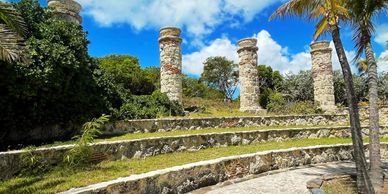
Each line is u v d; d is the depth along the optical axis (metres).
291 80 35.91
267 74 38.94
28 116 10.60
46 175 7.42
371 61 10.35
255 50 24.34
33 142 10.74
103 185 6.33
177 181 8.09
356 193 9.27
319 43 24.84
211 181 9.11
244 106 23.58
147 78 31.14
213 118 15.98
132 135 12.48
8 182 6.74
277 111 23.89
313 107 23.69
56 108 11.34
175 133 13.44
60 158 8.14
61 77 10.98
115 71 28.84
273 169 11.17
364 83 32.38
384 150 14.20
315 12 10.14
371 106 10.12
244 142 13.81
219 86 52.84
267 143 14.23
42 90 10.55
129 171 7.97
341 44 9.67
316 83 24.84
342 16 10.54
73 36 12.21
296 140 15.42
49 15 12.74
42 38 11.27
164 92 20.09
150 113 15.47
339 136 16.81
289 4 10.03
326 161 12.78
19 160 7.34
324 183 9.41
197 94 45.12
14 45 7.32
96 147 8.90
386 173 10.67
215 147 12.74
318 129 16.42
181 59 22.05
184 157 10.43
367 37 10.52
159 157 10.34
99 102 12.77
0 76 9.51
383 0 10.15
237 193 8.26
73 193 5.80
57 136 11.71
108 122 12.70
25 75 9.87
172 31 21.61
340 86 32.16
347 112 22.17
